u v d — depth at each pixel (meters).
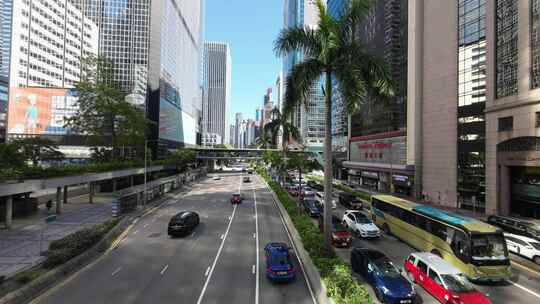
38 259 20.03
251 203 47.50
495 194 36.72
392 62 61.62
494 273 16.55
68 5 112.31
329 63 20.25
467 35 42.56
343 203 44.06
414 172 52.88
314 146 94.69
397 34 60.81
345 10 20.34
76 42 112.94
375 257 17.20
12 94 90.12
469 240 17.05
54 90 91.88
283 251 18.89
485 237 17.05
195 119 174.00
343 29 20.38
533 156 32.09
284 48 20.95
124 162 53.44
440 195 47.03
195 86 175.88
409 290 14.30
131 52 103.38
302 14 134.50
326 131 20.42
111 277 17.92
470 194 41.59
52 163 76.81
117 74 102.44
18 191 28.05
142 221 33.91
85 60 55.84
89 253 21.34
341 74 19.62
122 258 21.38
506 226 27.64
